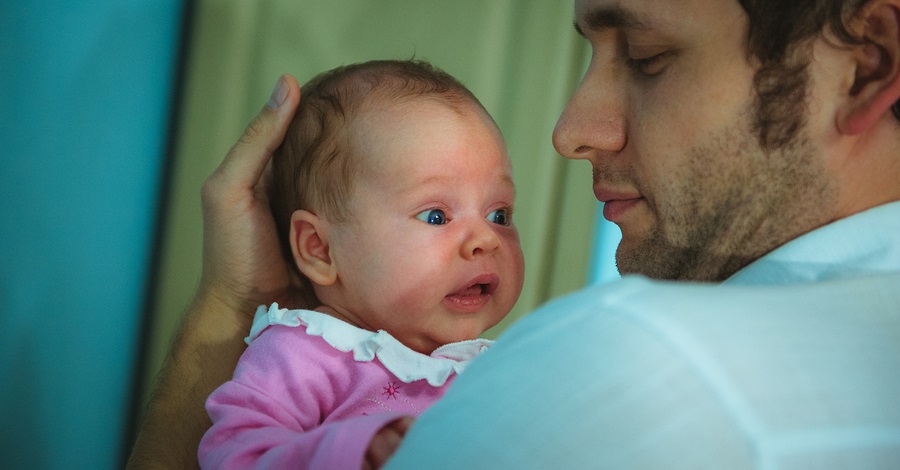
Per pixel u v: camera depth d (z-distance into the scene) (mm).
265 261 1243
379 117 1125
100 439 2018
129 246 2020
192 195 2074
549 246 2391
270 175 1272
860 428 565
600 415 567
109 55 1953
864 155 823
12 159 1846
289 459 833
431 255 1079
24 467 1907
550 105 2318
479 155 1120
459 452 597
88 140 1943
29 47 1846
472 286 1122
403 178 1093
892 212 773
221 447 933
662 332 588
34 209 1887
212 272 1259
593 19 974
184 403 1237
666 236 939
